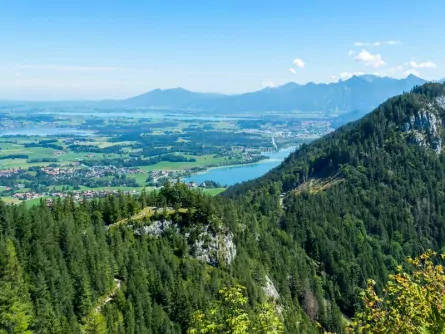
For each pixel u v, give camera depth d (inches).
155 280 5088.6
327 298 7416.3
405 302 1379.2
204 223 6314.0
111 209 6520.7
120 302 4712.1
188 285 5241.1
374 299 1454.2
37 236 5221.5
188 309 4753.9
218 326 1401.3
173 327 4571.9
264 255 7204.7
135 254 5315.0
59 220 5821.9
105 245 5477.4
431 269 1451.8
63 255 5147.6
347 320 6929.1
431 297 1294.3
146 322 4594.0
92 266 4928.6
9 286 3506.4
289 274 7194.9
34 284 4315.9
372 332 1395.2
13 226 5354.3
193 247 6048.2
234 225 7145.7
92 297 4586.6
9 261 4276.6
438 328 1061.1
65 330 3836.1
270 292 6220.5
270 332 1366.9
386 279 7716.5
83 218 6156.5
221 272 5880.9
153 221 6186.0
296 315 6033.5
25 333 3297.2
